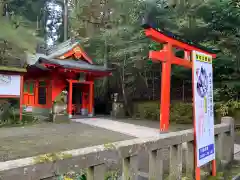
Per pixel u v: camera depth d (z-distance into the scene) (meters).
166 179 3.16
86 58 14.50
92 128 9.31
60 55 13.52
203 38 11.35
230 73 11.12
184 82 14.11
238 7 9.62
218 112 11.03
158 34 4.70
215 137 4.06
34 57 14.20
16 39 9.68
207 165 3.80
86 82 13.98
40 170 1.41
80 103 15.13
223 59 10.05
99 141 6.60
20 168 1.31
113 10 15.63
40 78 14.58
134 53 13.83
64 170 1.55
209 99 3.63
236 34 10.05
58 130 8.75
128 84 16.52
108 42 14.98
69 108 13.17
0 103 10.22
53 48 15.99
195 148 3.20
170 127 9.95
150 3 12.07
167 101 5.00
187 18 11.09
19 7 10.57
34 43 10.73
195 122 3.21
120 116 13.89
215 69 11.18
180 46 5.25
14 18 9.88
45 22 23.56
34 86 15.23
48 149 5.56
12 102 11.19
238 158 4.84
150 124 10.70
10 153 5.16
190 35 11.22
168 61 5.03
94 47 17.98
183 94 14.19
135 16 13.29
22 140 6.71
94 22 18.30
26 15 11.20
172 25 11.52
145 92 16.11
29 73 15.47
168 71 5.04
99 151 1.82
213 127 3.67
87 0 17.86
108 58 16.03
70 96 13.21
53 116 11.19
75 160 1.62
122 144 2.07
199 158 3.21
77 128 9.30
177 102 13.40
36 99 14.93
